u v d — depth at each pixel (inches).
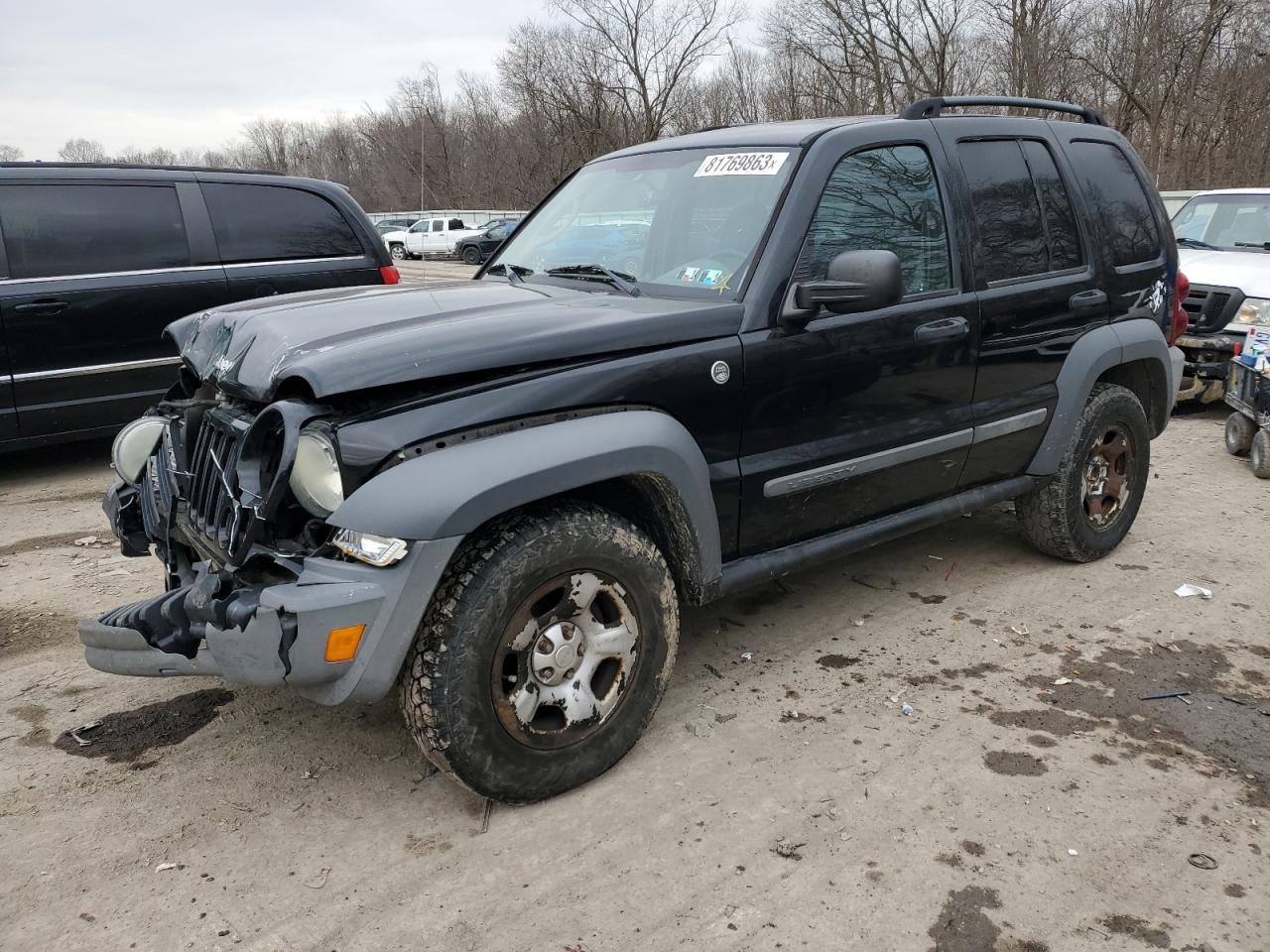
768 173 129.5
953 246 143.1
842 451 130.0
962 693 131.3
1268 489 228.7
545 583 101.2
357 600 91.4
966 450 148.4
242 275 252.8
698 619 156.9
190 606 96.9
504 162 1866.4
